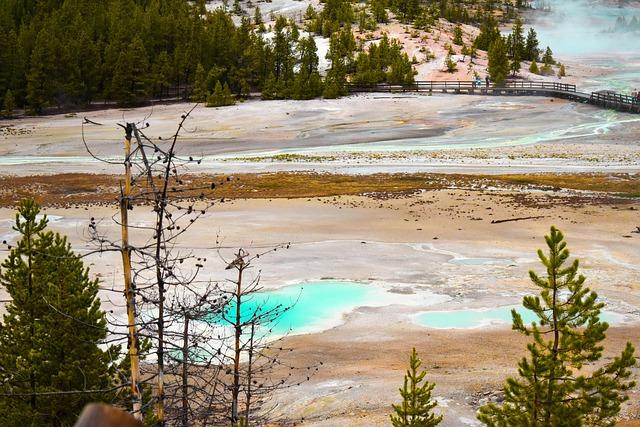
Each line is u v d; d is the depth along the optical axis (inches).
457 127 3639.3
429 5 7741.1
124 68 4407.0
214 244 1676.9
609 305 1255.5
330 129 3649.1
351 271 1481.3
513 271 1476.4
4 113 4109.3
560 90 4421.8
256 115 4010.8
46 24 4916.3
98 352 615.8
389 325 1179.3
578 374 901.2
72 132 3587.6
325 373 970.7
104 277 1378.0
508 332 1137.4
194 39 4896.7
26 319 623.8
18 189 2452.0
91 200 2273.6
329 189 2411.4
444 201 2194.9
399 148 3179.1
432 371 967.6
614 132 3373.5
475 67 5113.2
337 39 5221.5
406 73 4817.9
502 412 535.5
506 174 2618.1
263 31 5871.1
